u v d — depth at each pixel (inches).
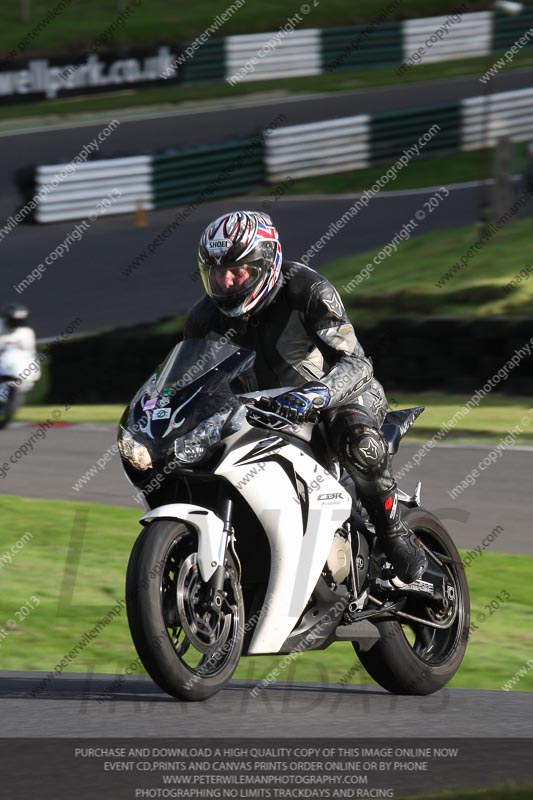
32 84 4402.1
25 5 5083.7
